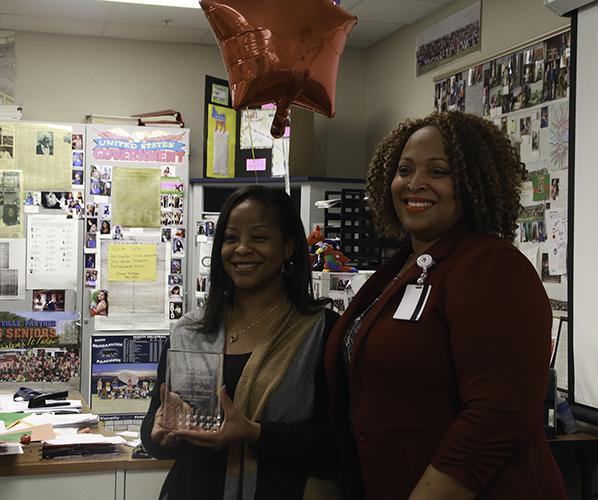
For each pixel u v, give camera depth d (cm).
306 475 166
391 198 160
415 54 479
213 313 179
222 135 490
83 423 278
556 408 279
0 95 513
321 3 193
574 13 296
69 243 462
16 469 232
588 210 287
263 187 182
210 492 165
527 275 131
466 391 128
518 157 149
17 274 455
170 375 163
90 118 481
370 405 141
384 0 437
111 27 506
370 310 148
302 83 193
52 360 451
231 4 192
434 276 139
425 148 144
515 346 125
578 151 293
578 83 294
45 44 522
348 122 554
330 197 456
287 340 173
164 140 476
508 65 379
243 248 174
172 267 474
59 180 462
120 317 464
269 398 165
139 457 241
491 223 143
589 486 282
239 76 193
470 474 124
